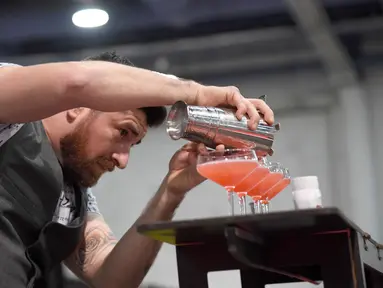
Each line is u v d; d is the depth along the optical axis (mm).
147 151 5059
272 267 1375
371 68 4758
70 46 4586
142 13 4211
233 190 1607
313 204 1617
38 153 1766
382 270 1767
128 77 1574
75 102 1551
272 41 4520
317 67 4820
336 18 4406
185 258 1449
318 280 1613
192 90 1664
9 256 1709
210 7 4129
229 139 1654
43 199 1784
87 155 1896
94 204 2172
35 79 1526
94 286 2031
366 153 4668
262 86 4902
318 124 4820
